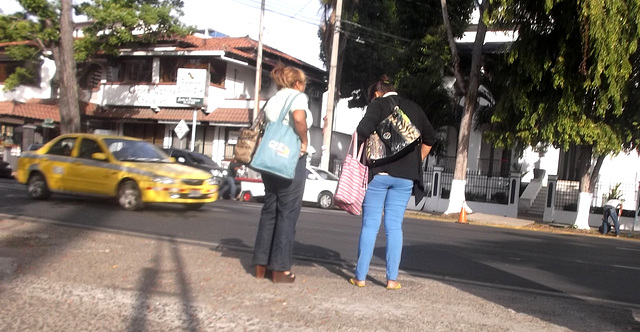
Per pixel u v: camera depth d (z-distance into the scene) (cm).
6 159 2959
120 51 3228
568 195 2183
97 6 2703
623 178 2497
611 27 1490
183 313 461
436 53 2148
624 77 1559
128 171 1238
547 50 1648
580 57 1600
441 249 1003
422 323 461
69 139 1340
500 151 2719
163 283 556
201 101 3008
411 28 2305
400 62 2352
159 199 1218
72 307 469
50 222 992
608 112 1730
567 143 1659
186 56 3188
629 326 501
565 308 562
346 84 3250
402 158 564
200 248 782
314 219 1376
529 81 1730
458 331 446
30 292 506
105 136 1337
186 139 3356
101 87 3459
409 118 552
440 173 2398
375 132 558
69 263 629
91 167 1274
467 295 585
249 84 3441
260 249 586
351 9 2897
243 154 560
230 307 482
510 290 663
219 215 1275
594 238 1566
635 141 1731
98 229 946
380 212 579
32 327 418
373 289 577
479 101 2542
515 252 1045
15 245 728
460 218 1920
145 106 3344
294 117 541
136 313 459
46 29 2523
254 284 566
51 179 1319
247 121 3012
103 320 440
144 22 2675
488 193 2341
